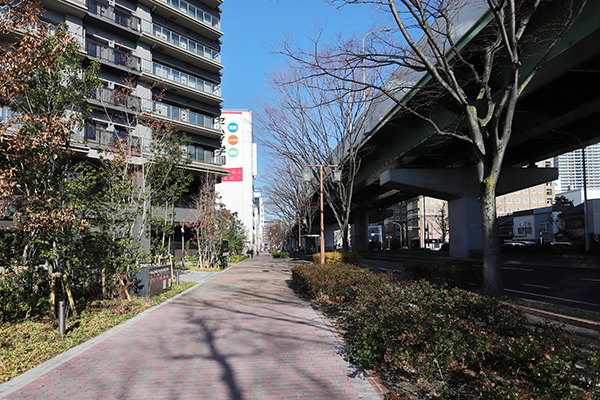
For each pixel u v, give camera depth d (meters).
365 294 7.35
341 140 19.91
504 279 16.03
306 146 20.31
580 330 6.07
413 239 105.50
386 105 19.45
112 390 4.64
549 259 25.06
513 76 8.84
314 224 79.62
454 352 4.00
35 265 8.47
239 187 68.06
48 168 8.86
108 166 12.20
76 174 9.81
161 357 6.02
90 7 26.72
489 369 4.21
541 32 12.08
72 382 4.93
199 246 27.75
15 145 7.82
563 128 24.31
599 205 45.09
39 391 4.62
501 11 8.29
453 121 19.44
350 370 5.25
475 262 27.69
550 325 4.58
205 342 6.93
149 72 30.88
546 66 13.72
